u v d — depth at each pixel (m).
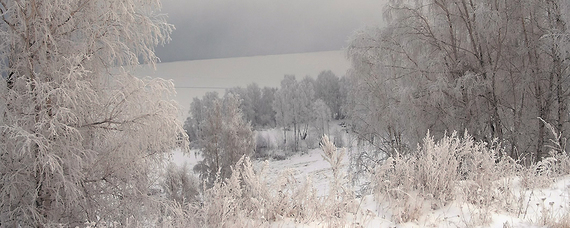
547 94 11.56
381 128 15.29
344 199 3.29
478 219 2.96
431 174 3.58
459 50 13.02
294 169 3.57
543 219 2.86
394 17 14.34
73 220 6.36
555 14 10.76
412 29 13.73
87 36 6.57
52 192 6.23
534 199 3.51
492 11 11.07
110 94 6.85
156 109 6.82
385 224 3.10
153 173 7.44
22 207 5.88
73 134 6.30
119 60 7.00
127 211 6.62
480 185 3.55
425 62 13.05
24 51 6.03
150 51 7.13
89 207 6.46
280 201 3.39
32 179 6.12
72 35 6.76
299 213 3.34
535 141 12.05
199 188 18.59
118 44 6.91
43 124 5.59
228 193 3.38
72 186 5.84
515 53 12.05
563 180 4.12
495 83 12.37
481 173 3.61
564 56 10.16
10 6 5.90
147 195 6.92
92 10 6.64
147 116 6.70
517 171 4.66
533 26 11.73
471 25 12.32
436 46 13.34
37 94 5.80
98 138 6.96
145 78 7.06
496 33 11.88
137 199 6.76
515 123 12.12
